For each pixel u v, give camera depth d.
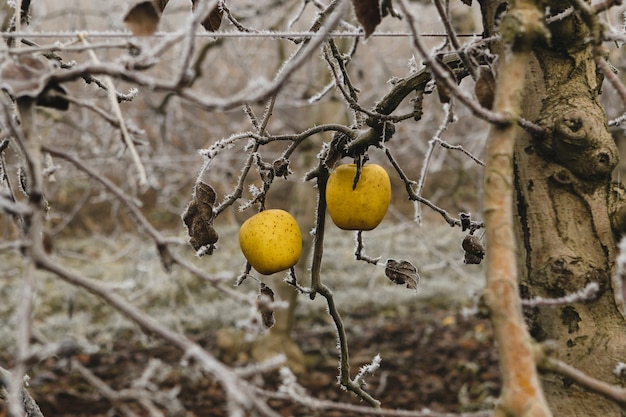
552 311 1.68
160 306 7.34
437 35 1.82
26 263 1.38
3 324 6.72
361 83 5.52
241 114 7.02
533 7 1.50
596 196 1.68
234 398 1.26
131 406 4.25
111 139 4.66
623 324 1.67
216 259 8.52
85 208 9.48
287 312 5.82
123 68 1.46
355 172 1.87
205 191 1.85
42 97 1.49
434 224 9.70
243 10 4.55
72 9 4.19
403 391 5.54
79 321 6.74
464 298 7.88
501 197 1.45
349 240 9.87
